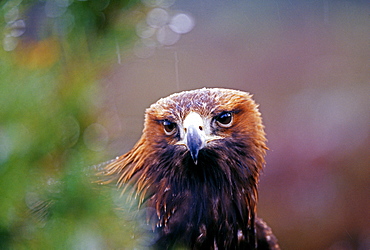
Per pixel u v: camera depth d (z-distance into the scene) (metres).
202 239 4.00
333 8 6.21
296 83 5.62
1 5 3.22
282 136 5.25
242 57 5.69
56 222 2.76
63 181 2.83
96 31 3.29
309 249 4.86
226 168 4.01
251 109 4.03
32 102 2.86
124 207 3.47
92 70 3.21
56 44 3.19
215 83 5.50
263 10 5.95
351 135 5.06
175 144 4.00
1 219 2.77
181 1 5.59
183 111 4.00
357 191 4.84
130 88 4.62
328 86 5.56
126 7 3.35
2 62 2.97
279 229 4.89
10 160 2.77
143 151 4.01
